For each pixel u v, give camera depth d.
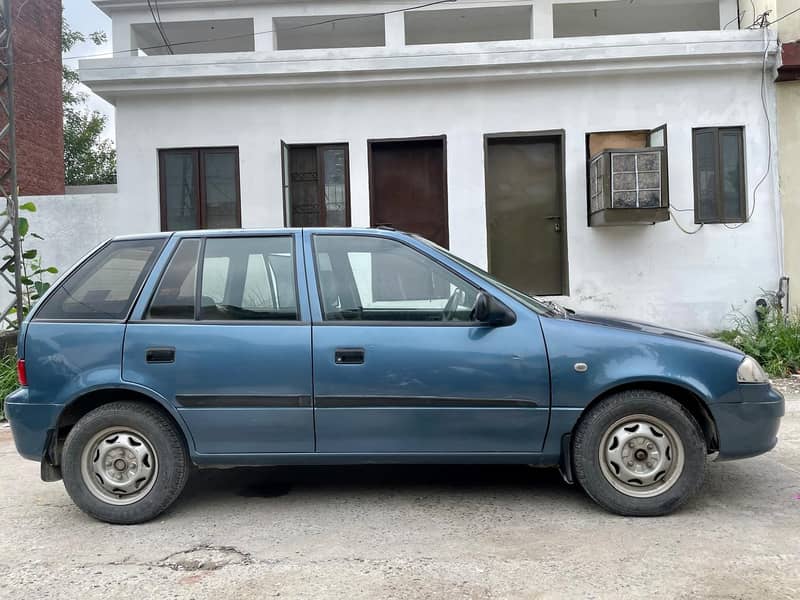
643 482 3.93
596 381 3.88
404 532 3.83
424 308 4.06
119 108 10.21
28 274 10.38
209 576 3.32
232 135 10.18
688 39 9.59
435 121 10.08
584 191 10.01
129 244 4.28
